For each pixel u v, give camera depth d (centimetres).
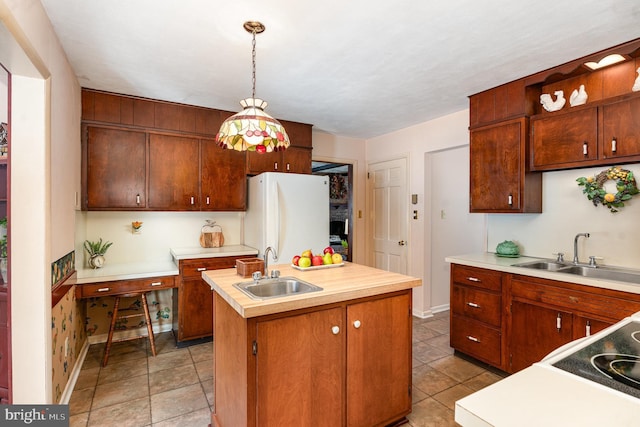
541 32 201
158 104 324
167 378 255
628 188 234
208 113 349
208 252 333
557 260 271
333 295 167
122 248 338
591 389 70
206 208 348
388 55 231
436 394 234
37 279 178
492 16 184
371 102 329
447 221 433
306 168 405
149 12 179
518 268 244
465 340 284
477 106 305
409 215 418
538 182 284
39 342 178
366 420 184
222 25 193
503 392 69
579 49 223
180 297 311
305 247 355
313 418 165
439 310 429
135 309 342
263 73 260
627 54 217
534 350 234
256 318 148
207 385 246
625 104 220
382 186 464
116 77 267
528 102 272
